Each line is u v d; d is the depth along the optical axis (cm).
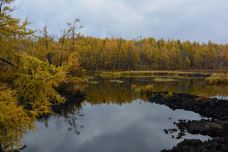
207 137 2330
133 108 3722
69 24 5416
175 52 14475
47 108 1008
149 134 2489
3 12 898
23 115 943
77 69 5791
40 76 948
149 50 14425
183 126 2692
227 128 2508
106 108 3706
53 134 2461
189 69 14600
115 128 2709
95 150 2077
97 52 11981
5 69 966
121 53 12912
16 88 963
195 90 5409
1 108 877
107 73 10581
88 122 2923
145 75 10200
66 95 4159
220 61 15925
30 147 2109
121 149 2106
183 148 1888
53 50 5128
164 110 3591
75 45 5791
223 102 3512
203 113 3353
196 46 16762
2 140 898
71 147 2145
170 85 6431
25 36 947
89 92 5209
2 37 923
